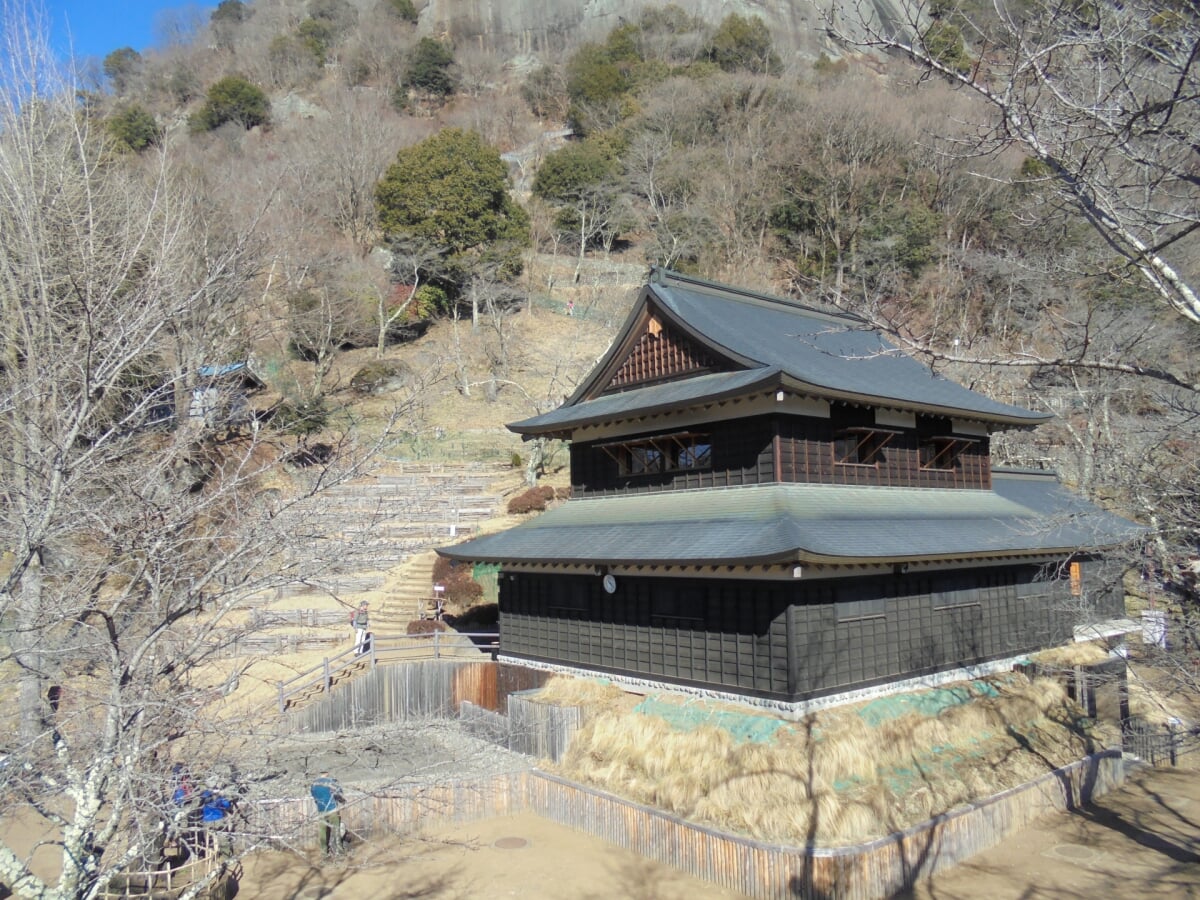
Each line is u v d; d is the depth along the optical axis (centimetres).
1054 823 1532
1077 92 789
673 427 1948
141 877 1198
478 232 5144
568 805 1557
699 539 1633
